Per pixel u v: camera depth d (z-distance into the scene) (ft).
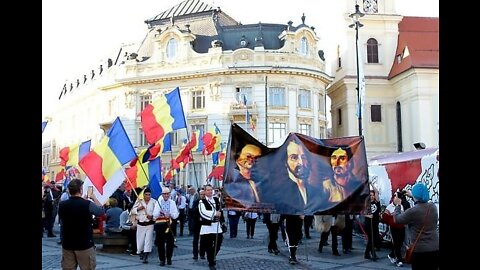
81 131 218.79
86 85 217.77
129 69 185.98
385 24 186.29
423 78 165.68
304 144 30.12
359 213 30.01
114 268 40.37
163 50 182.60
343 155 30.30
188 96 177.06
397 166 52.01
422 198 21.75
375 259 44.09
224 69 170.81
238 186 29.73
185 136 173.06
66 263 24.32
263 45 173.88
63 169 90.33
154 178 47.83
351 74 184.24
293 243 42.50
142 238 43.88
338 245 57.36
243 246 56.75
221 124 170.09
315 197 29.63
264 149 29.96
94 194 42.50
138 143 183.62
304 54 178.29
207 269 40.24
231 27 182.50
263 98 170.19
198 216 45.65
